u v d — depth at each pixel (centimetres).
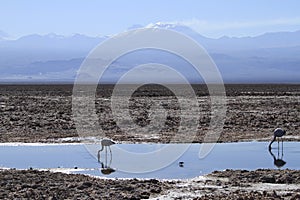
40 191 2955
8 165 3988
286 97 11438
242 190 3036
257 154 4438
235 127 6253
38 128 6206
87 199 2797
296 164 3972
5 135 5669
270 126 6297
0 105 9156
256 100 10381
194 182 3278
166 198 2859
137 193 2953
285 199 2762
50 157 4331
